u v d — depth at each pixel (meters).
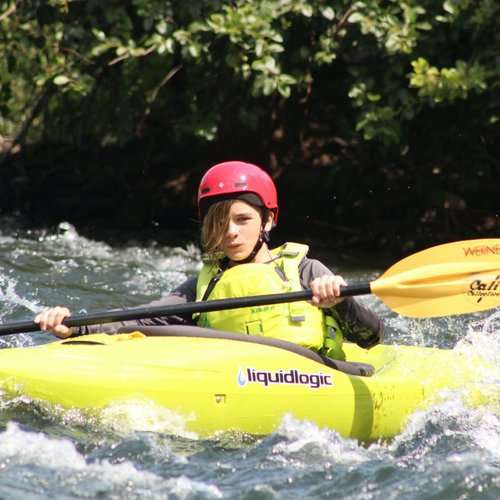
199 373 16.39
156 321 18.92
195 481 14.59
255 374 16.73
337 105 40.00
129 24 32.84
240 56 32.28
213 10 32.38
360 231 37.78
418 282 18.59
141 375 16.22
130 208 39.66
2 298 26.48
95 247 34.34
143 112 38.16
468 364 19.77
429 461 15.77
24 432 15.45
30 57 35.31
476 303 18.94
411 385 18.44
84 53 33.41
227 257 19.02
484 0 31.06
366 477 14.97
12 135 44.56
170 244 35.69
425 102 33.34
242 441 16.25
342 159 38.00
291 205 38.75
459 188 36.56
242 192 18.30
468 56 33.19
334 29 32.84
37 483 14.23
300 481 14.79
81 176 41.78
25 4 34.22
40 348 17.36
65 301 26.75
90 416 15.93
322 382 17.20
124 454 15.16
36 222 38.44
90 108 39.06
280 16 32.56
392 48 31.38
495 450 16.53
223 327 18.36
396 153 35.88
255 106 36.84
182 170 41.19
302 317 18.08
